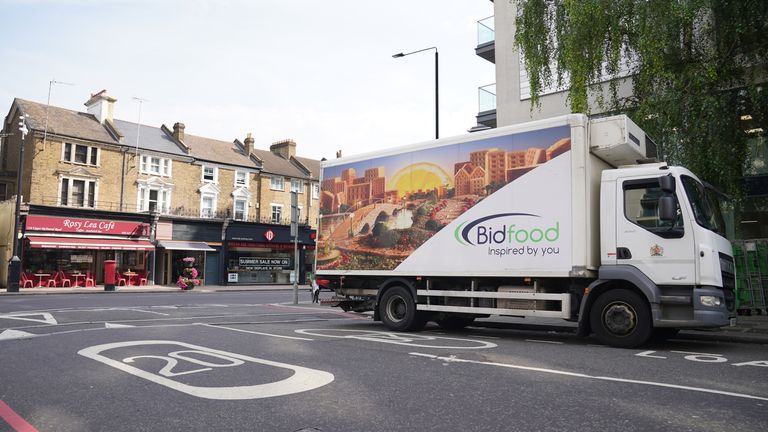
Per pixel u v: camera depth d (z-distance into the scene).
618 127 8.31
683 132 10.32
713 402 4.58
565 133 8.55
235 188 40.53
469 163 9.65
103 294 24.55
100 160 33.53
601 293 8.30
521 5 13.69
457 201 9.71
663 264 7.72
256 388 5.17
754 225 13.09
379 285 11.08
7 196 32.44
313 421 4.11
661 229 7.78
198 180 38.38
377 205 10.95
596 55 11.52
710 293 7.38
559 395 4.86
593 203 8.46
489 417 4.18
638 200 8.06
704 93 10.24
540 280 8.83
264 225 40.44
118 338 8.81
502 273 8.94
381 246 10.74
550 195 8.56
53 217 30.28
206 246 36.84
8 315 12.91
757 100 10.15
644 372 5.96
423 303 10.16
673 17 10.42
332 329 10.65
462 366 6.33
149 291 28.25
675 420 4.04
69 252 31.66
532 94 13.22
